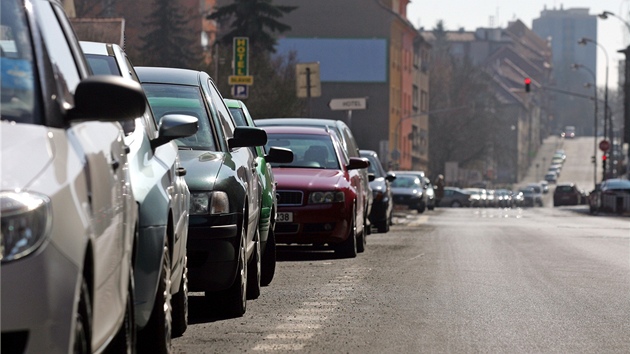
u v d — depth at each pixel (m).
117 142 13.79
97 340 11.49
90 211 11.02
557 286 31.70
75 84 12.73
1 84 11.24
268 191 30.06
